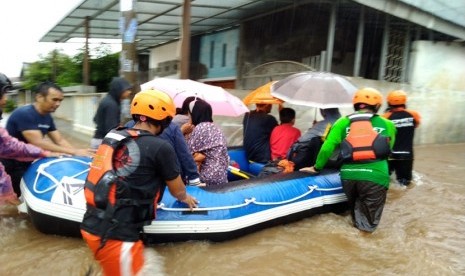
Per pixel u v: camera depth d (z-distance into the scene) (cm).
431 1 1028
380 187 416
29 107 418
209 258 344
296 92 513
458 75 1213
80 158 415
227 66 1398
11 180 427
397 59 1139
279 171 506
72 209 354
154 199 260
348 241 393
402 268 339
